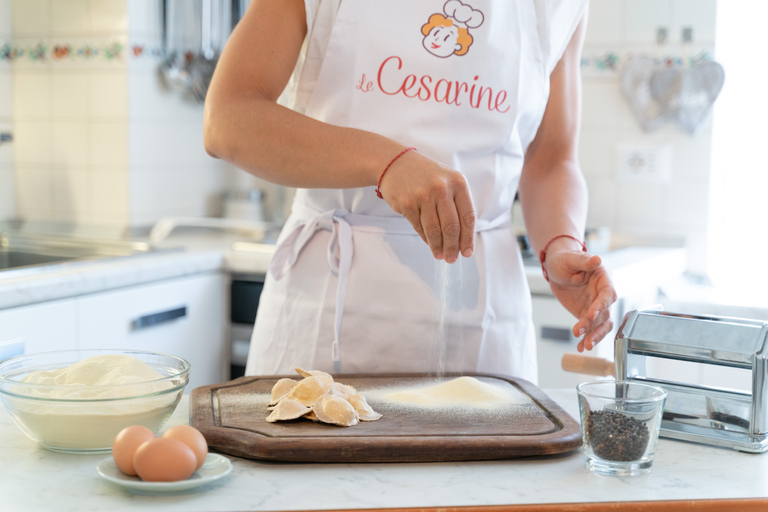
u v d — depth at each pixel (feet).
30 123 7.82
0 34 7.66
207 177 8.73
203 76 8.16
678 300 6.32
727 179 7.80
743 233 7.78
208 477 2.11
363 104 3.45
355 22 3.38
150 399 2.41
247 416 2.64
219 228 8.23
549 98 3.95
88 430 2.34
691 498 2.09
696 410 2.62
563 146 3.96
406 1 3.38
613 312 5.69
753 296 6.45
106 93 7.48
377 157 2.73
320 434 2.42
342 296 3.55
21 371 2.71
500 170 3.64
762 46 7.64
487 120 3.51
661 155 7.56
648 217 7.70
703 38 7.34
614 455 2.26
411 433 2.45
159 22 7.73
